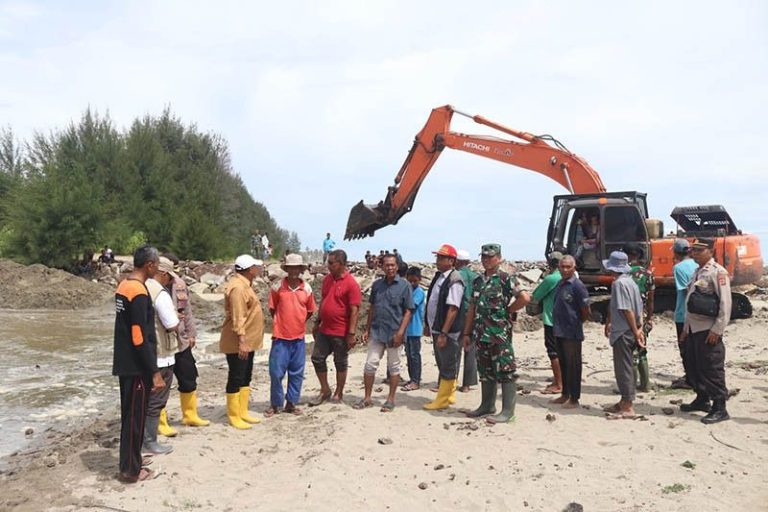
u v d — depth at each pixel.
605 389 9.21
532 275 21.27
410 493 5.62
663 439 6.80
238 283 7.63
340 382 8.66
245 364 7.73
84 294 25.12
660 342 13.28
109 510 5.38
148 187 38.88
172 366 6.82
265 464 6.45
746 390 8.77
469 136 17.34
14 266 26.84
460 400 8.77
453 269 8.27
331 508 5.36
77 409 9.48
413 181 17.84
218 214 42.03
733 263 15.15
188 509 5.41
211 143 47.22
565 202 15.88
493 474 5.96
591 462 6.18
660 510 5.09
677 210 16.41
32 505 5.54
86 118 40.03
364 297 17.97
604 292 16.33
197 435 7.30
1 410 9.41
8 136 44.09
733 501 5.25
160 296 6.70
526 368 10.95
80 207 29.80
